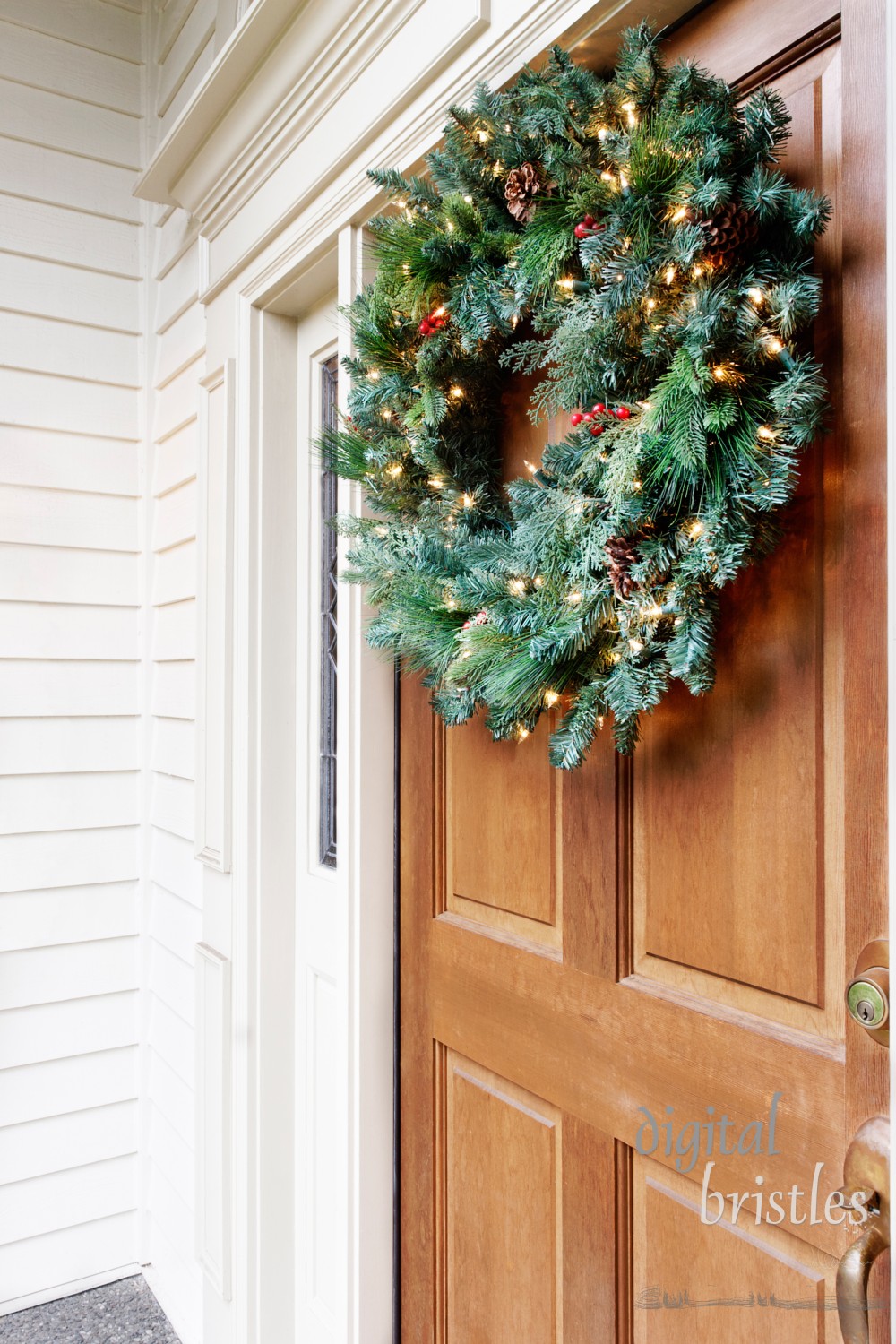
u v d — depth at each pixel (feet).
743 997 2.75
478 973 3.83
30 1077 6.76
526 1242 3.55
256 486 5.52
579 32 3.08
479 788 3.89
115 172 7.27
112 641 7.25
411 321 3.33
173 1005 6.77
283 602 5.57
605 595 2.51
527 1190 3.56
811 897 2.55
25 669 6.84
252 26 4.49
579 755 2.54
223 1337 5.56
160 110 7.16
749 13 2.74
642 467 2.39
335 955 5.13
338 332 4.90
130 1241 7.11
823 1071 2.48
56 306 6.98
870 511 2.34
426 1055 4.17
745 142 2.30
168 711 6.93
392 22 3.89
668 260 2.29
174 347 6.94
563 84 2.60
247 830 5.46
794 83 2.64
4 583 6.75
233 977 5.63
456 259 3.04
